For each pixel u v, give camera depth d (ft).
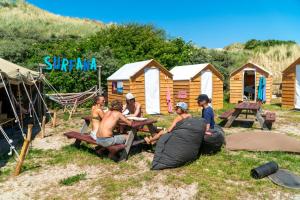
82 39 98.58
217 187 19.31
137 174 21.95
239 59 107.55
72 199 18.31
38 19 134.21
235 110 38.45
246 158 24.93
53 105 61.36
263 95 70.18
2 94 43.60
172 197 18.17
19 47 77.66
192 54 91.30
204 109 27.25
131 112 31.91
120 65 72.79
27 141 23.18
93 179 21.36
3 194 19.31
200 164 23.43
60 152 28.27
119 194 18.71
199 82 57.26
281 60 105.40
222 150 27.32
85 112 56.08
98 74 66.49
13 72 34.24
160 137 24.12
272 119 36.63
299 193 18.47
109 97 58.85
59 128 41.01
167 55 83.56
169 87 55.01
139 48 86.38
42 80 50.01
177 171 22.06
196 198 17.93
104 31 96.43
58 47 80.48
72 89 67.15
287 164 23.52
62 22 138.00
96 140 25.00
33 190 19.85
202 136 23.88
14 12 136.46
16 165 24.44
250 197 17.99
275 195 18.24
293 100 59.41
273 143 28.02
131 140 25.00
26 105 50.37
